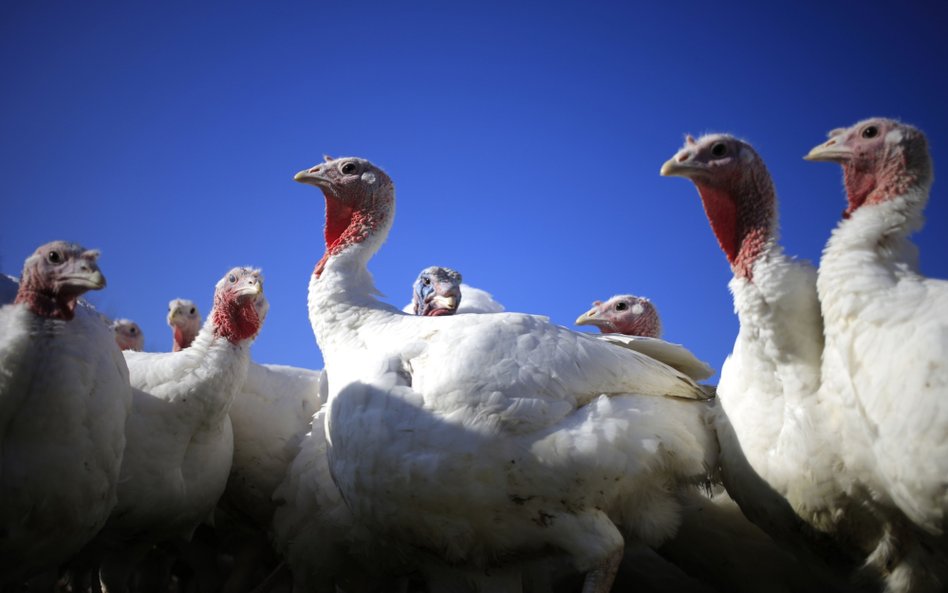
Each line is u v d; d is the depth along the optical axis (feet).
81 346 3.20
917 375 2.64
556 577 3.89
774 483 3.06
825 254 2.94
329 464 3.40
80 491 3.16
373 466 3.11
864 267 2.84
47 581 3.79
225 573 4.91
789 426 2.98
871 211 2.94
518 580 3.42
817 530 3.05
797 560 3.43
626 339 3.45
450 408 3.05
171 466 3.76
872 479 2.85
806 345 2.98
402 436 3.07
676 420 3.21
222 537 4.55
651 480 3.17
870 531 2.98
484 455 3.02
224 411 3.87
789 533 3.15
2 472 3.05
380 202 3.85
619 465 3.05
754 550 3.62
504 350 3.12
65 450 3.12
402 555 3.48
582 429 3.04
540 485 3.04
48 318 3.20
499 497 3.06
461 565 3.34
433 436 3.04
